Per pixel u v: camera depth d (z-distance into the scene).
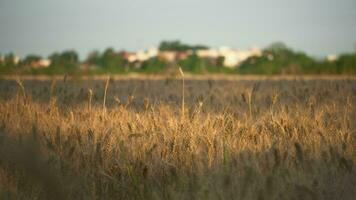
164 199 9.92
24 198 10.19
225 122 15.59
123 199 10.09
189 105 22.28
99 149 11.60
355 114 18.50
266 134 14.39
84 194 10.29
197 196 9.75
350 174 10.73
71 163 11.46
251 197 9.42
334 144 13.31
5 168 11.16
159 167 11.18
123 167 10.88
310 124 15.66
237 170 10.91
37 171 9.71
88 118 17.34
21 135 12.87
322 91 25.31
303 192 9.17
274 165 10.43
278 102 23.25
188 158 11.64
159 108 19.28
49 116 17.86
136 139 13.56
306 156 11.88
